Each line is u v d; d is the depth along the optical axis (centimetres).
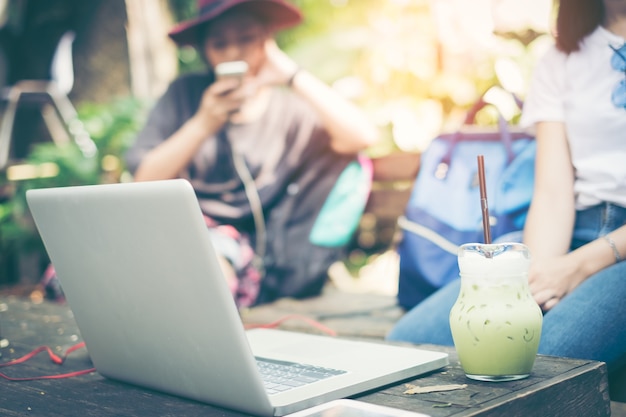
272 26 345
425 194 259
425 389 114
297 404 107
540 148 208
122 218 113
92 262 124
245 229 336
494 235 244
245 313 288
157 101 360
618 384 171
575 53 205
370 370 120
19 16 469
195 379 116
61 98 458
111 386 132
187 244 105
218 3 349
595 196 199
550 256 198
